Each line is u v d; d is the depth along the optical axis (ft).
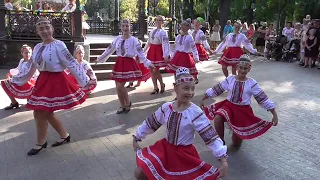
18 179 12.59
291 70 38.96
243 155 15.02
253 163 14.21
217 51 28.96
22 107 21.65
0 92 24.86
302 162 14.42
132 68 20.66
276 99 25.13
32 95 14.30
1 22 33.06
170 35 46.29
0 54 32.96
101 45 35.37
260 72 37.11
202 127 9.50
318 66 42.55
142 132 10.31
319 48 41.22
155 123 10.18
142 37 40.45
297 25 47.47
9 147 15.48
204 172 9.36
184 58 24.20
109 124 18.84
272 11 94.17
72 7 40.98
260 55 52.65
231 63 27.71
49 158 14.42
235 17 103.30
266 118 20.54
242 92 14.40
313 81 32.32
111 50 21.02
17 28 33.73
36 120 14.55
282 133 17.97
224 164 9.21
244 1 92.79
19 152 14.97
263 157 14.85
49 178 12.69
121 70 20.43
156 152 9.70
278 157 14.88
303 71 38.47
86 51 32.24
